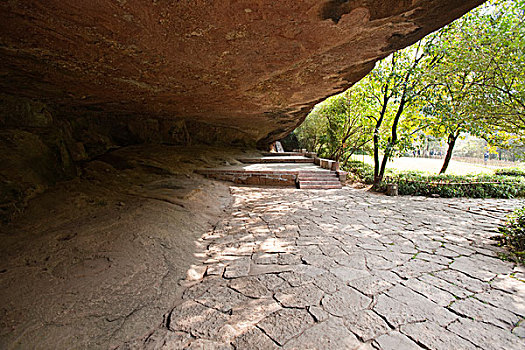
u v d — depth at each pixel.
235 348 1.85
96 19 2.21
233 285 2.75
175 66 3.51
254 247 3.84
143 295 2.49
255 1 2.15
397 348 1.81
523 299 2.41
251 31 2.65
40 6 1.97
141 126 9.80
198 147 11.86
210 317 2.21
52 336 1.83
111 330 2.01
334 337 1.92
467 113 6.34
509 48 4.99
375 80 9.00
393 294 2.52
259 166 11.12
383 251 3.64
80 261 2.73
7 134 4.07
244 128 13.09
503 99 5.22
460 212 5.93
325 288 2.64
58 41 2.59
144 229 3.69
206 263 3.34
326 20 2.55
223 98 5.88
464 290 2.58
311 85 5.19
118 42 2.68
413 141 9.30
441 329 2.00
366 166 14.52
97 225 3.54
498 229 4.52
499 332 1.96
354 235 4.34
